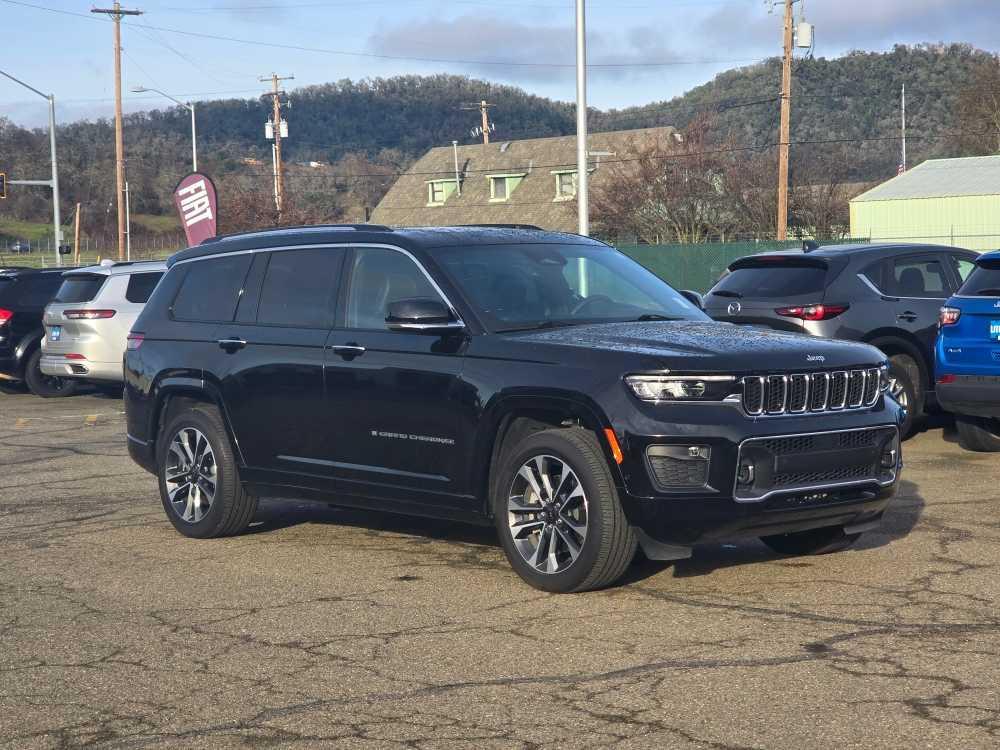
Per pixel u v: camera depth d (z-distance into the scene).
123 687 5.27
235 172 124.31
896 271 11.97
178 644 5.89
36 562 7.80
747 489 6.15
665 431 6.07
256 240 8.44
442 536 8.23
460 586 6.82
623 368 6.23
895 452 6.71
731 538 6.29
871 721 4.58
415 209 70.00
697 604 6.30
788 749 4.34
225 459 8.19
